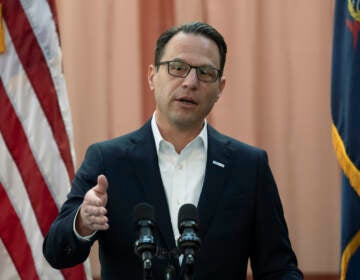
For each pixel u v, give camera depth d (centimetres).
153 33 788
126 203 382
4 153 611
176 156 405
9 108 615
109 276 378
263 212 400
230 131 773
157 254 315
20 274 598
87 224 316
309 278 757
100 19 784
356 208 551
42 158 611
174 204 394
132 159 396
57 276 602
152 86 426
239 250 388
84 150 774
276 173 769
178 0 784
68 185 611
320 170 765
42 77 618
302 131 769
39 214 605
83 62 781
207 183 393
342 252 561
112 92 782
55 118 616
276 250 397
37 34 619
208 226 382
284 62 779
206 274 374
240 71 777
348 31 564
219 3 783
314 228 761
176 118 389
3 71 618
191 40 390
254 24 782
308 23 777
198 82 386
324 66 774
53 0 625
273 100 777
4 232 602
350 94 556
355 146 553
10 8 618
